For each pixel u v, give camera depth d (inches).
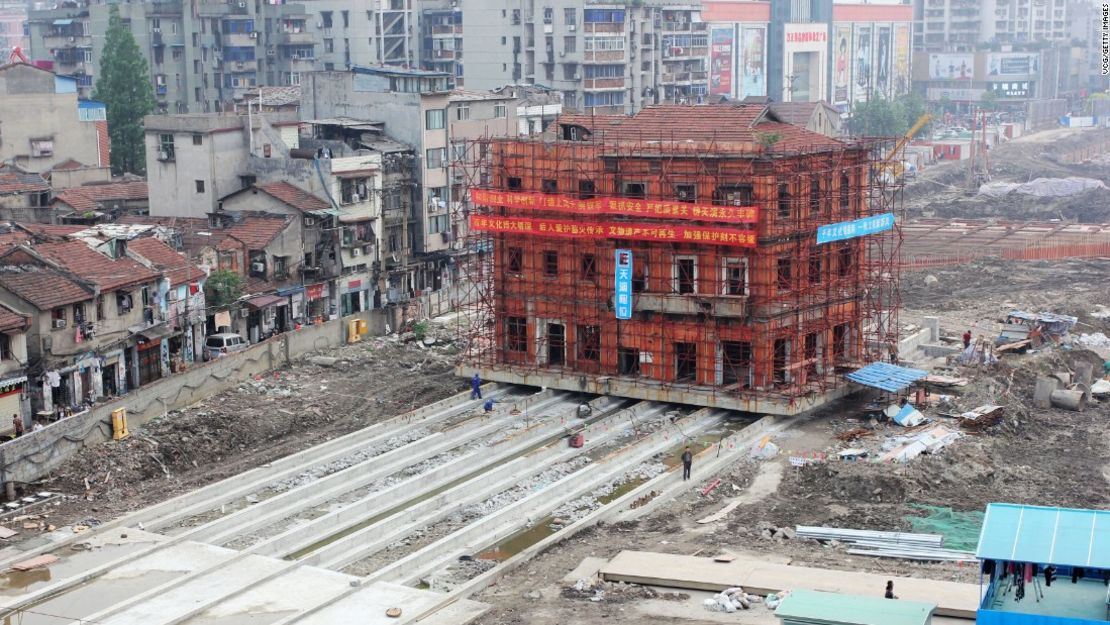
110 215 4630.9
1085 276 5442.9
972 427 3223.4
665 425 3339.1
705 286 3420.3
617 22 7150.6
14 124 5403.5
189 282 3752.5
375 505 2819.9
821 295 3506.4
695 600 2244.1
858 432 3218.5
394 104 4852.4
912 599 2158.0
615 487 2940.5
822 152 3412.9
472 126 5142.7
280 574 2410.2
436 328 4397.1
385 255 4719.5
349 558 2522.1
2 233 3873.0
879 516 2691.9
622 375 3597.4
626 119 3791.8
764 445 3105.3
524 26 7224.4
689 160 3366.1
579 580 2342.5
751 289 3358.8
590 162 3506.4
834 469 2930.6
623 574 2336.4
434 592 2324.1
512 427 3388.3
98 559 2491.4
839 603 1947.6
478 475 3043.8
